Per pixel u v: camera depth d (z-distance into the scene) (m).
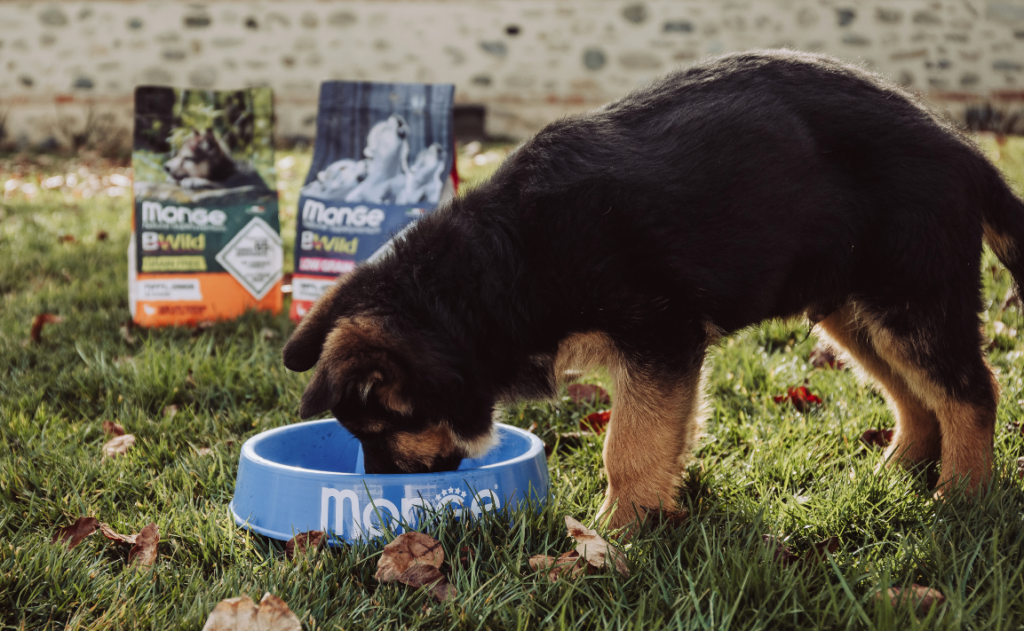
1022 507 1.50
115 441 1.70
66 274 2.36
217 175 2.13
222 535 1.51
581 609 1.25
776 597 1.24
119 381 1.83
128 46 4.47
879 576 1.30
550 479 1.62
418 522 1.49
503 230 1.53
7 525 1.55
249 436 1.73
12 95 4.54
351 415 1.51
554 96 4.44
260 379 1.86
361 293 1.53
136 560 1.47
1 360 1.92
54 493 1.59
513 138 4.46
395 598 1.31
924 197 1.54
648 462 1.54
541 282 1.52
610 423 1.56
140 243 2.09
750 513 1.51
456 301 1.52
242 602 1.17
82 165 3.99
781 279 1.55
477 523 1.48
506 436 1.66
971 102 4.28
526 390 1.57
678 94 1.58
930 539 1.38
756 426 1.70
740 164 1.53
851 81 1.58
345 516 1.50
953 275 1.56
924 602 1.22
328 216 2.09
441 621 1.25
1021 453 1.64
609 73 4.41
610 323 1.52
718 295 1.53
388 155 2.10
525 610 1.24
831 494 1.53
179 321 2.11
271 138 2.16
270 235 2.16
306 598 1.29
